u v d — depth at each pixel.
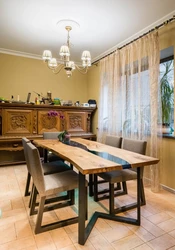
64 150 2.15
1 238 1.58
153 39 2.70
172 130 2.78
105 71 3.91
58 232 1.68
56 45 3.60
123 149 2.41
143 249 1.47
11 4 2.28
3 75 3.92
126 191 2.48
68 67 2.54
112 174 2.00
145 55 2.86
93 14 2.50
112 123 3.61
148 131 2.85
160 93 2.69
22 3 2.26
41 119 3.88
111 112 3.66
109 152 2.06
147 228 1.74
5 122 3.57
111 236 1.62
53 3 2.26
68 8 2.37
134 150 2.33
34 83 4.25
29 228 1.73
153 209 2.10
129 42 3.28
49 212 2.01
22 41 3.41
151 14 2.50
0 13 2.47
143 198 2.19
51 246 1.50
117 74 3.47
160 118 2.65
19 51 3.93
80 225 1.52
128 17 2.58
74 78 4.75
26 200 2.30
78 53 4.02
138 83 2.97
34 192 1.93
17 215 1.95
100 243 1.53
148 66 2.83
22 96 4.13
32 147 1.66
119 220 1.84
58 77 4.54
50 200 2.18
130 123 3.21
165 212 2.03
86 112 4.39
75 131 4.25
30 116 3.78
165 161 2.69
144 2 2.24
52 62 2.65
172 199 2.36
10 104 3.54
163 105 2.89
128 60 3.23
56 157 2.94
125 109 3.28
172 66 2.91
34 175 1.70
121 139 2.62
